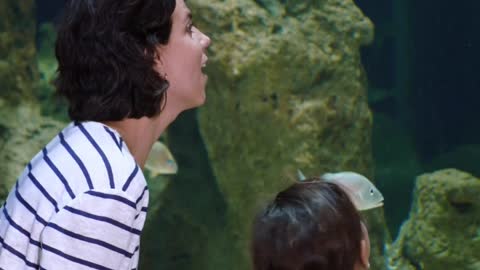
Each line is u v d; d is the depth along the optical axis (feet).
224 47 24.88
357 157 25.36
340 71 25.66
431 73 68.95
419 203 23.35
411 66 69.36
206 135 26.35
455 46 68.18
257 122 24.76
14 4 27.99
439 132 68.95
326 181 5.88
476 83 68.28
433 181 22.95
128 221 5.29
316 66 25.21
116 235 5.23
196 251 29.68
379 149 62.03
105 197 5.22
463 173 23.08
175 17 5.96
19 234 5.50
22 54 28.53
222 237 29.01
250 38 25.04
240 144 25.26
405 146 62.95
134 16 5.63
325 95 25.23
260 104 24.57
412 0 68.03
